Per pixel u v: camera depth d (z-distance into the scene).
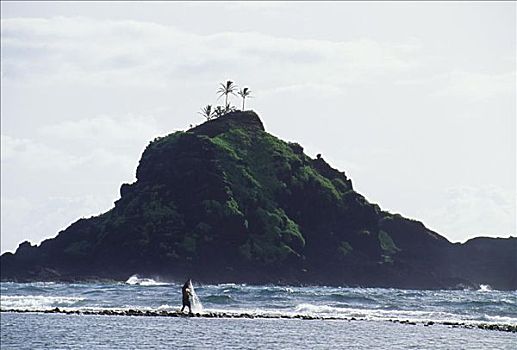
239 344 89.19
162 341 91.31
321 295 193.12
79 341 90.81
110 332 101.69
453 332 108.62
